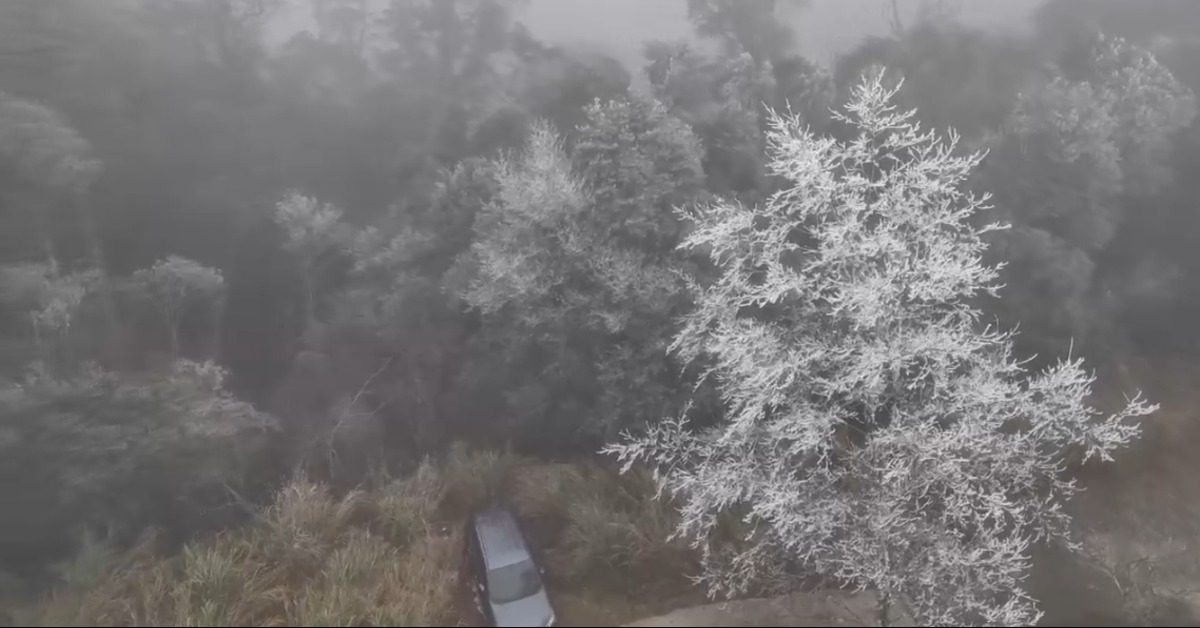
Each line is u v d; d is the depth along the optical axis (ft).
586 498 30.09
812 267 24.70
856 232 24.26
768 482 23.35
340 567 25.46
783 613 24.26
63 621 23.24
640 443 26.71
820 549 23.07
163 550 29.43
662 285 31.22
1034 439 24.27
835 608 24.56
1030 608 23.08
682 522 26.04
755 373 23.80
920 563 21.99
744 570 23.89
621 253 32.40
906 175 25.00
